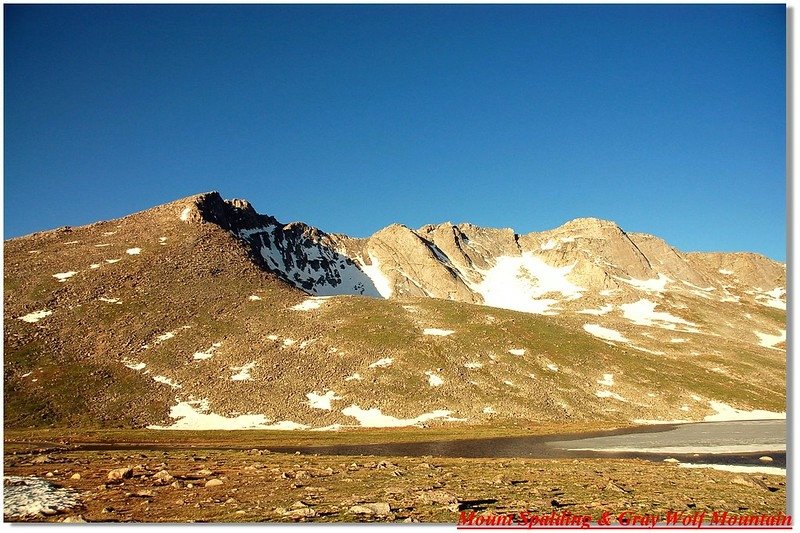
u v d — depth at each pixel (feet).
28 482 106.01
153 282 471.62
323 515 82.17
